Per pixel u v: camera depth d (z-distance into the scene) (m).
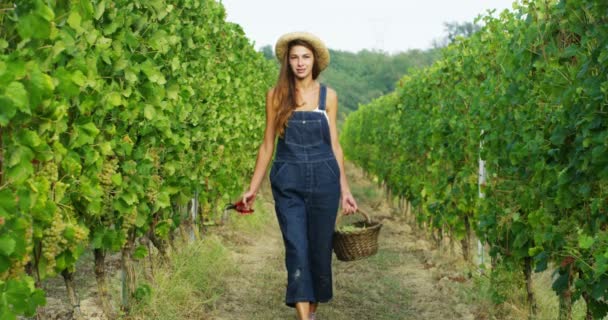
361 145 20.05
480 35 6.28
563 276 3.68
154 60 4.45
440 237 7.46
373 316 4.89
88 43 3.15
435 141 7.04
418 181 8.48
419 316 5.00
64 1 2.73
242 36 8.98
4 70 1.99
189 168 5.82
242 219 8.70
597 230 3.33
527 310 4.75
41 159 2.56
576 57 3.64
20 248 2.19
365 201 14.57
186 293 4.75
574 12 3.49
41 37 2.27
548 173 3.88
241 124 9.16
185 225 6.50
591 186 3.37
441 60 8.16
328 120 3.82
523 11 4.42
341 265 6.70
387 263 6.85
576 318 4.32
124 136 3.94
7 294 2.11
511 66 4.54
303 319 3.64
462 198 6.25
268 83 14.00
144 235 4.97
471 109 5.77
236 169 8.90
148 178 4.23
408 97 9.94
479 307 5.12
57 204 2.84
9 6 2.22
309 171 3.71
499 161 4.87
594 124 3.13
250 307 4.96
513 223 4.45
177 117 5.17
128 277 4.29
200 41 6.17
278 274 6.03
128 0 4.26
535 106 4.21
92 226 3.68
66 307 4.44
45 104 2.50
